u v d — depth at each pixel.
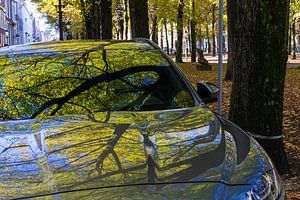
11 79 4.04
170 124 3.12
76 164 2.47
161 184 2.27
